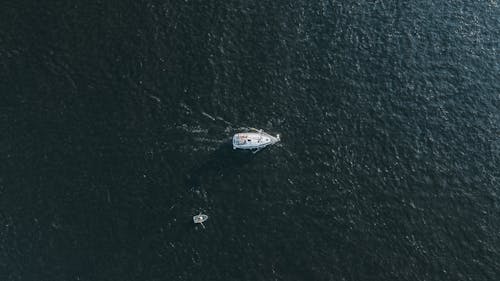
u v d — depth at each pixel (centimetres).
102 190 8606
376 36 10644
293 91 9812
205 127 9275
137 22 10381
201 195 8662
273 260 8262
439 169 9244
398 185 9050
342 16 10869
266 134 9256
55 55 9869
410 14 11038
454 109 9862
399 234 8625
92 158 8862
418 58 10419
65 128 9100
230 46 10238
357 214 8738
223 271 8138
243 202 8669
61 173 8706
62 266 8031
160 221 8419
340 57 10300
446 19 11012
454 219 8812
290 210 8669
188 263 8156
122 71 9769
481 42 10731
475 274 8400
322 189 8900
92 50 9975
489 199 9019
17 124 9075
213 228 8425
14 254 8081
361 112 9706
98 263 8069
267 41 10375
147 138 9100
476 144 9525
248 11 10738
